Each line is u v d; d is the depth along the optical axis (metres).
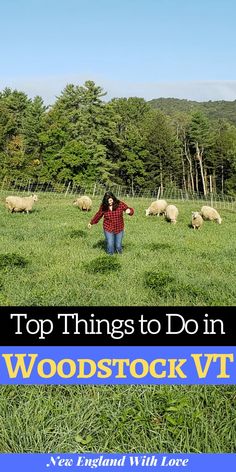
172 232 17.94
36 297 7.17
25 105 80.94
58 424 4.15
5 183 57.75
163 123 76.31
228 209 34.75
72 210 26.36
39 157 66.19
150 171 74.12
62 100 71.81
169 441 3.95
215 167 79.50
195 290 7.69
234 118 175.75
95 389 4.65
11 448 3.93
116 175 73.38
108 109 67.44
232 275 9.42
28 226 17.89
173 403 4.38
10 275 8.95
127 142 71.38
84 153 59.53
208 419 4.24
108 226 11.79
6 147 64.38
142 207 30.34
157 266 10.13
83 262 10.37
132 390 4.60
